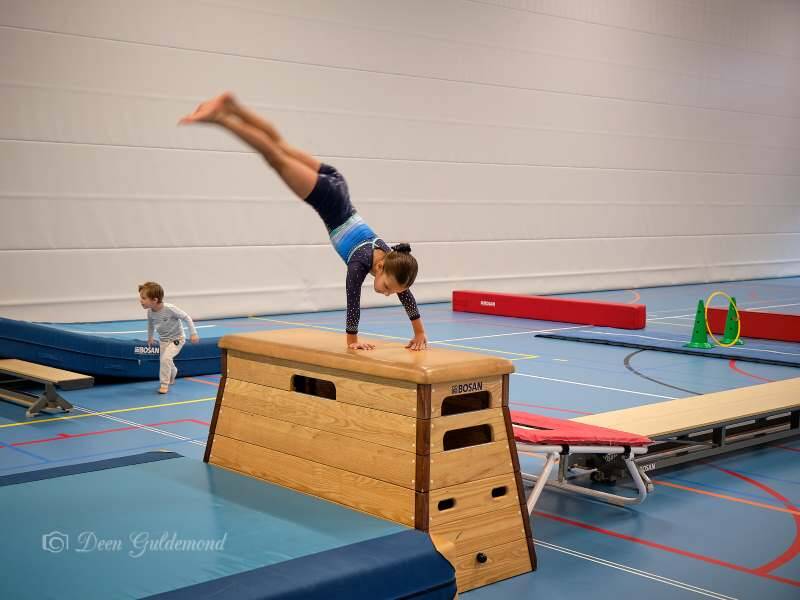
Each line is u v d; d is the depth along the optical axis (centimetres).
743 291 1700
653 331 1148
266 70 1202
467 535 353
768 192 1956
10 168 1027
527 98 1496
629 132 1659
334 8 1254
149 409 664
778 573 368
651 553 391
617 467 492
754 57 1861
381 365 356
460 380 353
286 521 345
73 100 1059
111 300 1112
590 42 1570
